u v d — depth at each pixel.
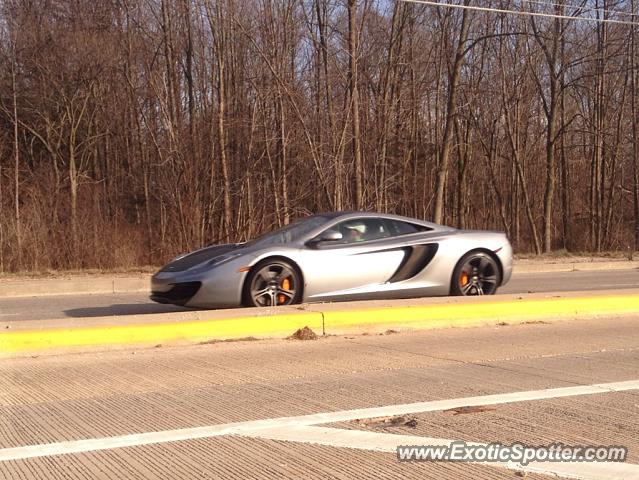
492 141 32.91
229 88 25.91
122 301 13.78
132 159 29.62
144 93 28.69
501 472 4.38
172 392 6.24
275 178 25.06
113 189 28.77
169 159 24.20
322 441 4.93
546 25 29.67
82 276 18.36
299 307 9.22
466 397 6.02
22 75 28.86
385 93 26.50
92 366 7.24
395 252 10.07
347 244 9.92
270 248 9.55
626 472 4.37
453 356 7.68
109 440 4.98
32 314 11.75
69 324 8.27
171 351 7.93
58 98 29.27
